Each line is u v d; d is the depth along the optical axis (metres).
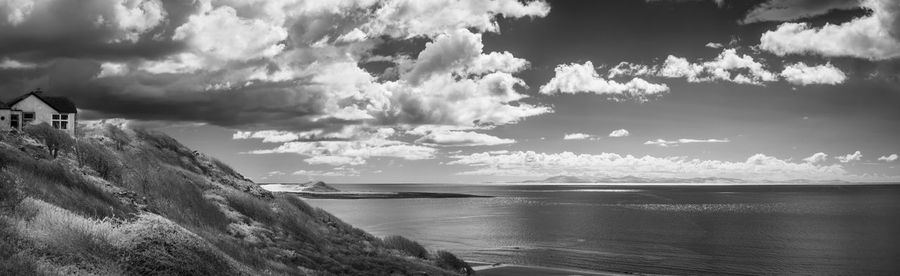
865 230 98.88
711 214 145.62
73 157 26.27
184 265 14.63
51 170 19.22
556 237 82.94
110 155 29.42
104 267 12.45
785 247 73.00
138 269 13.38
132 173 28.47
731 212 155.75
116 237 14.27
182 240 15.86
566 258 60.12
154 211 24.88
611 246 71.81
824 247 73.50
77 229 13.52
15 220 12.43
